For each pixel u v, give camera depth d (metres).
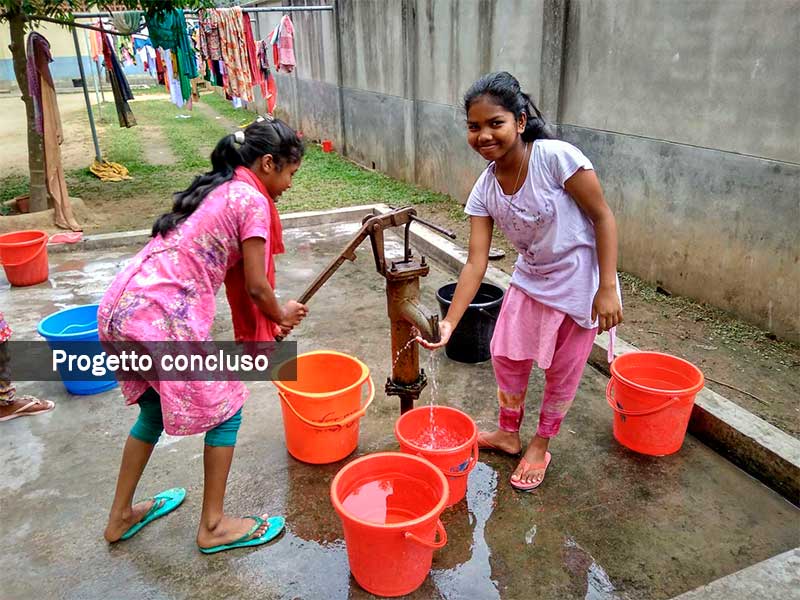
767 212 3.82
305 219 6.90
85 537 2.52
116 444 3.14
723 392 3.33
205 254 2.16
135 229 6.65
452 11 6.75
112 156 10.99
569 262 2.42
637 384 2.91
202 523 2.41
